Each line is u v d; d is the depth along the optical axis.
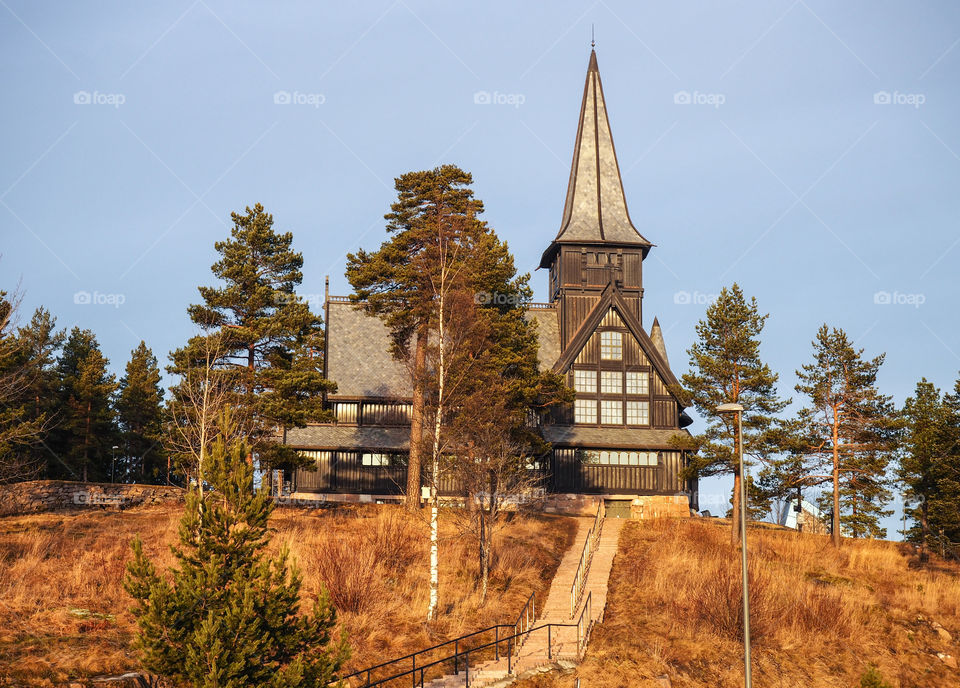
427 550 43.94
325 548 38.12
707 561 45.75
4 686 24.97
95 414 68.12
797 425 54.62
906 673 37.59
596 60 75.94
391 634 33.53
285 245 50.16
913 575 49.38
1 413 51.41
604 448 62.75
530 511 56.78
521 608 38.84
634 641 35.47
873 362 54.81
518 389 49.38
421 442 43.72
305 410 47.56
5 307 43.31
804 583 44.41
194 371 45.69
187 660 21.86
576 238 69.81
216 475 24.94
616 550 48.53
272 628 23.56
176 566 35.91
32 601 31.73
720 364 54.47
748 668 27.34
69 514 48.25
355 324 66.88
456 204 47.53
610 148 73.88
